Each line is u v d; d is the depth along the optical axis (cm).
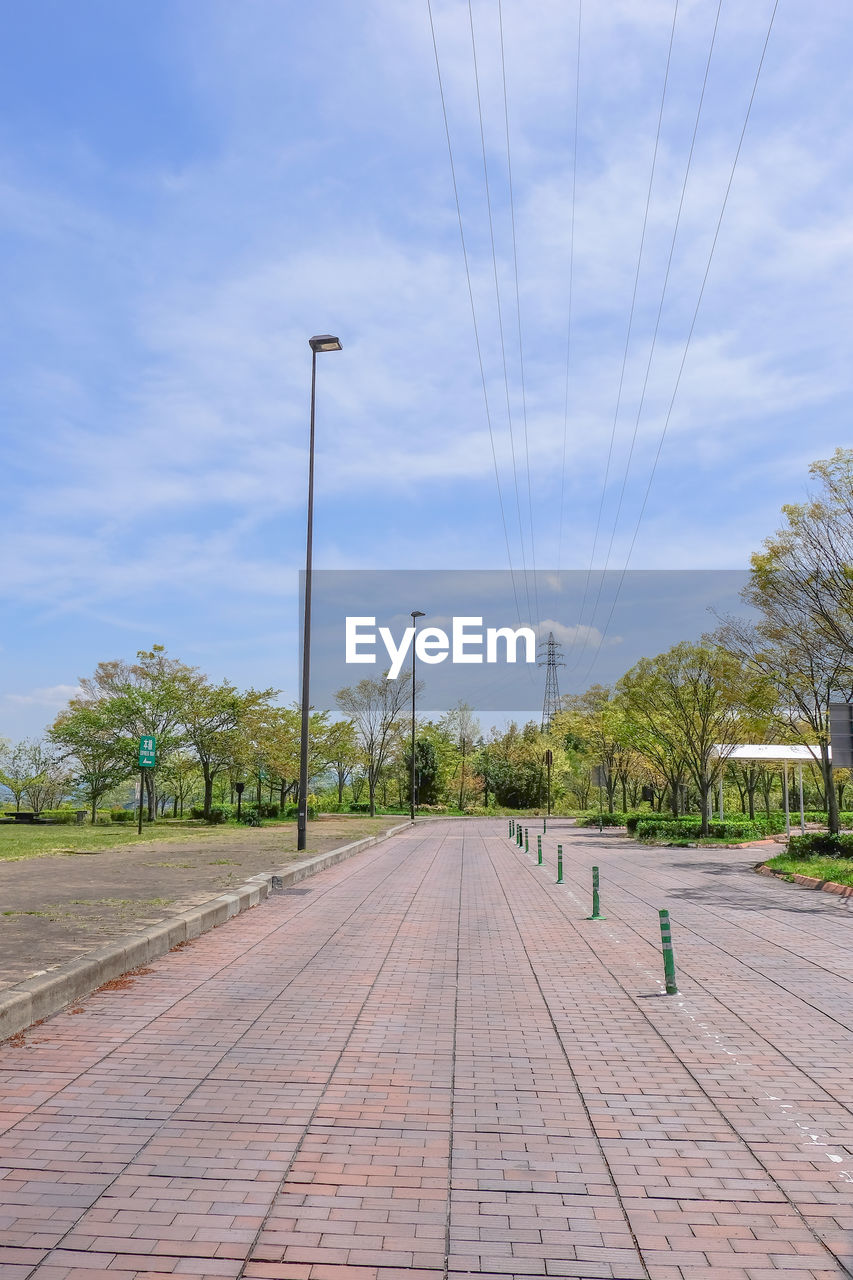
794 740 2984
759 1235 406
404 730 5984
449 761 7362
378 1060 652
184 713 4328
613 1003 837
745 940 1192
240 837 2989
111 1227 405
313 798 5219
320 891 1688
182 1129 518
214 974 936
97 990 857
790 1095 589
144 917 1147
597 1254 388
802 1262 384
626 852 2864
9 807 5562
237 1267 374
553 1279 369
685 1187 452
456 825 5050
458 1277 369
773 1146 505
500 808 7444
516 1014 791
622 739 4119
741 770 5209
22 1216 414
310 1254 385
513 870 2197
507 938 1188
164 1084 594
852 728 1875
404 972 961
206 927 1209
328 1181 453
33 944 950
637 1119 544
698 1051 686
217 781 5738
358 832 3469
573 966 1007
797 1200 440
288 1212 421
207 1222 410
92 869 1798
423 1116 543
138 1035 708
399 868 2219
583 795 7581
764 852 2858
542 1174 465
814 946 1148
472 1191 445
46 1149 488
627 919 1374
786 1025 762
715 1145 506
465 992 873
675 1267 379
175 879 1609
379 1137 510
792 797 6044
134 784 5947
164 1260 379
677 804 4131
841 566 2098
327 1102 564
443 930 1249
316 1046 684
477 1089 594
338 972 955
